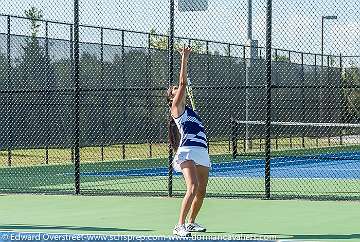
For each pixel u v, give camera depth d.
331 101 40.19
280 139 41.16
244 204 16.19
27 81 30.20
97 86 31.69
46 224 13.43
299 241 10.54
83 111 31.62
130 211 15.21
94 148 35.50
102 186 20.75
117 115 31.98
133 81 32.31
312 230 12.54
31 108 30.12
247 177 23.50
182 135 11.92
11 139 29.39
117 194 18.09
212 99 35.59
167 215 14.59
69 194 18.36
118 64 31.98
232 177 23.58
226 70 36.25
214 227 12.95
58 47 30.58
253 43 32.34
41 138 30.19
